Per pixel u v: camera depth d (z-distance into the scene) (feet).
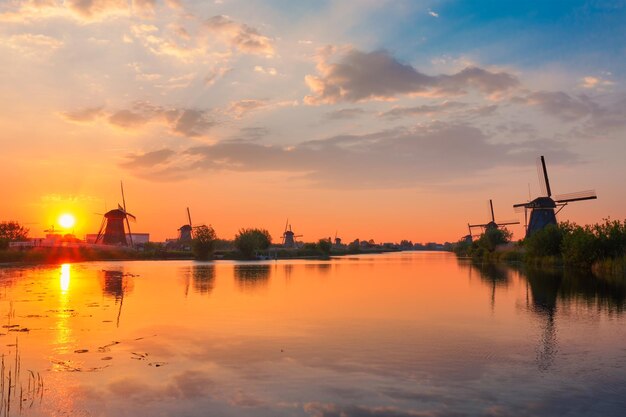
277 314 86.48
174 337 65.87
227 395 42.45
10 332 68.44
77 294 115.55
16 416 37.76
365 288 137.28
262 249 488.85
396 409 39.22
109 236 440.04
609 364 52.75
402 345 61.67
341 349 59.26
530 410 39.09
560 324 76.89
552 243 246.27
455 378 47.50
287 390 43.80
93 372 49.03
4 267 240.32
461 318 82.64
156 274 191.83
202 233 394.32
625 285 137.39
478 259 402.31
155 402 40.75
